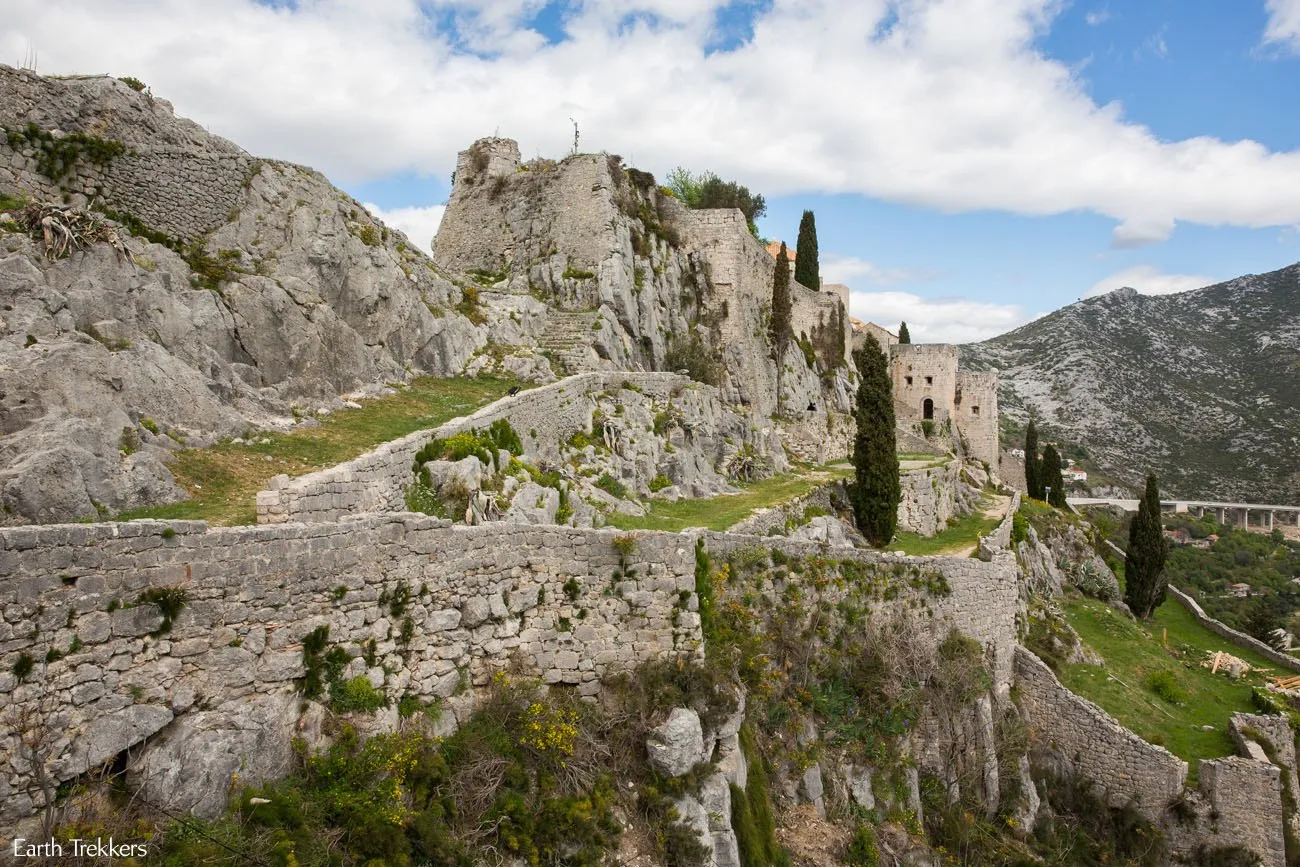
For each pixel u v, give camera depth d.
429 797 10.63
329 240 25.30
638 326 39.19
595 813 11.84
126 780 8.56
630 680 13.58
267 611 9.98
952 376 74.31
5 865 7.43
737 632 17.03
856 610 20.89
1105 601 44.31
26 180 19.58
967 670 22.03
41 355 13.81
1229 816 23.50
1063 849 22.33
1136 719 27.09
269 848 8.75
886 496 36.28
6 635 7.81
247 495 14.54
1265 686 32.62
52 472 11.74
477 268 43.00
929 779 20.19
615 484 26.48
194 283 20.95
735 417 40.00
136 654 8.79
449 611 12.15
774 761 16.22
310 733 10.09
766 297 52.41
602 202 40.06
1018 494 60.88
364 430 20.33
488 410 21.59
